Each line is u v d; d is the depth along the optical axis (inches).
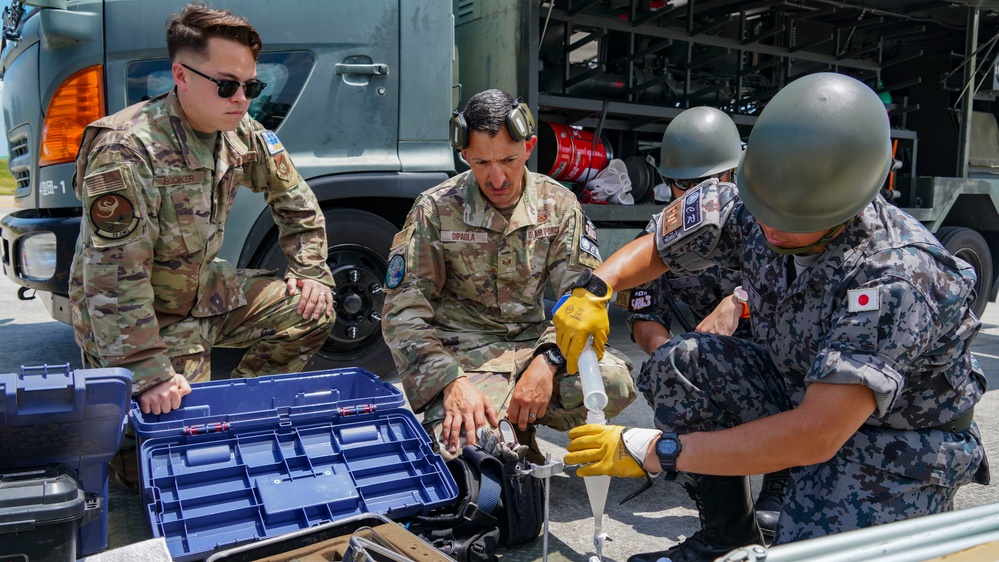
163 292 99.0
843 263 61.8
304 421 83.7
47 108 126.7
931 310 58.3
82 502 60.9
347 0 134.2
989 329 226.8
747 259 71.8
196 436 78.6
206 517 72.2
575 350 69.6
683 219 75.5
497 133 90.0
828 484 65.9
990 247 247.3
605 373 93.5
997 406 143.6
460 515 77.3
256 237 130.0
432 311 97.3
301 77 132.7
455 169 145.6
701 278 101.8
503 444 82.7
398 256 98.2
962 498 101.4
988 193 238.7
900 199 232.7
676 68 210.4
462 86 163.6
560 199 102.9
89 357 95.7
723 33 218.4
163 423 78.0
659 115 190.2
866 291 58.1
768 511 91.7
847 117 55.7
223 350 162.6
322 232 114.7
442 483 81.1
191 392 91.0
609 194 181.6
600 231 174.6
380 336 142.5
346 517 75.5
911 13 224.7
